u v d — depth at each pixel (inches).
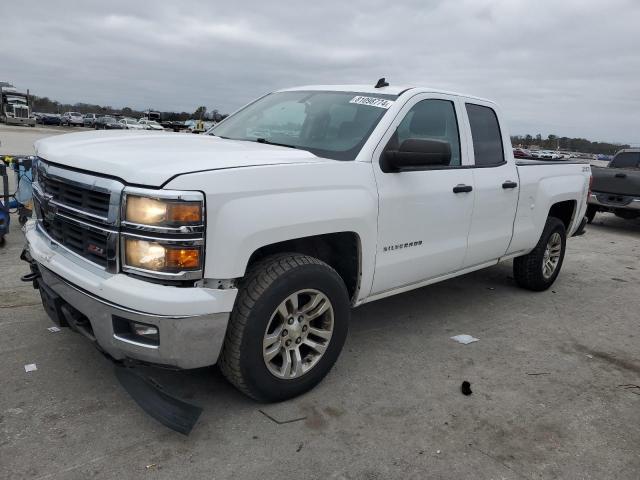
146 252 100.7
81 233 113.1
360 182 132.3
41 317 165.9
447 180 161.0
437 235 160.7
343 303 130.4
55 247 122.0
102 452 104.7
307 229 119.0
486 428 122.8
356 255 138.4
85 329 116.2
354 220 129.8
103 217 105.3
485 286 239.0
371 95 157.6
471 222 173.9
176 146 125.2
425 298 215.2
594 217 527.2
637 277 281.4
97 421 114.6
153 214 99.2
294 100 172.6
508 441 118.3
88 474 98.3
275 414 121.8
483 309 206.8
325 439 114.0
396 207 142.7
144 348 104.2
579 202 239.9
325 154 140.9
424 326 183.8
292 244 132.5
